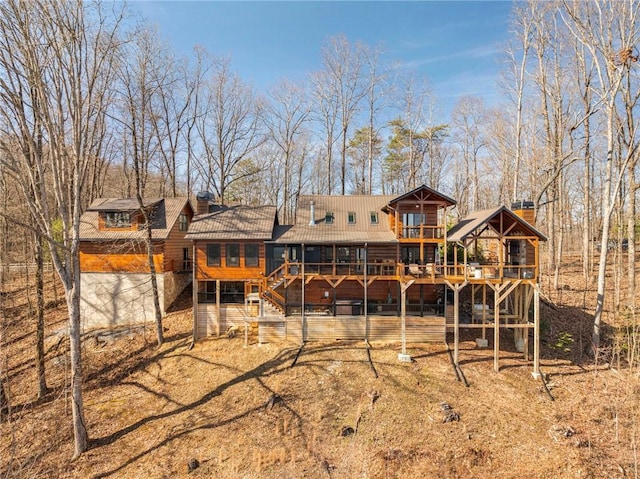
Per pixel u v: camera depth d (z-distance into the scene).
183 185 44.66
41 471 11.84
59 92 12.29
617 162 22.78
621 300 21.31
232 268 21.16
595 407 13.29
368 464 11.18
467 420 12.74
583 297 22.36
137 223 23.55
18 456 12.62
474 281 16.45
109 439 13.14
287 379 15.63
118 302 22.91
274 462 11.52
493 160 36.41
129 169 36.28
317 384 15.16
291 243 20.08
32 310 23.58
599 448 11.26
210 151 34.34
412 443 11.84
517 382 15.17
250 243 21.20
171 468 11.52
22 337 20.80
